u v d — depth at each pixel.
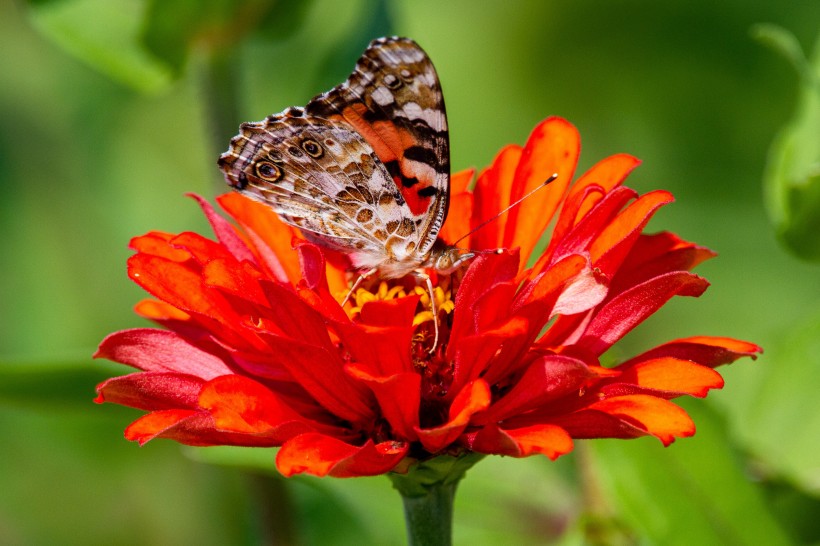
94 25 0.43
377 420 0.36
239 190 0.37
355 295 0.37
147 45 0.42
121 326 0.48
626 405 0.35
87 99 0.48
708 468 0.39
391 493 0.40
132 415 0.41
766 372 0.42
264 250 0.37
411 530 0.36
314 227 0.37
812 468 0.41
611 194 0.35
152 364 0.36
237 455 0.40
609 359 0.40
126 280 0.48
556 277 0.35
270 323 0.36
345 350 0.37
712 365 0.35
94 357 0.36
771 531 0.39
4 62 0.47
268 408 0.35
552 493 0.42
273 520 0.43
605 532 0.40
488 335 0.35
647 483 0.39
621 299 0.36
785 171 0.39
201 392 0.34
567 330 0.36
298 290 0.35
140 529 0.46
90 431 0.46
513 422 0.35
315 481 0.40
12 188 0.47
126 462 0.46
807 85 0.39
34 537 0.46
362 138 0.36
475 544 0.42
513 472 0.42
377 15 0.43
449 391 0.36
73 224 0.48
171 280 0.36
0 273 0.47
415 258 0.37
